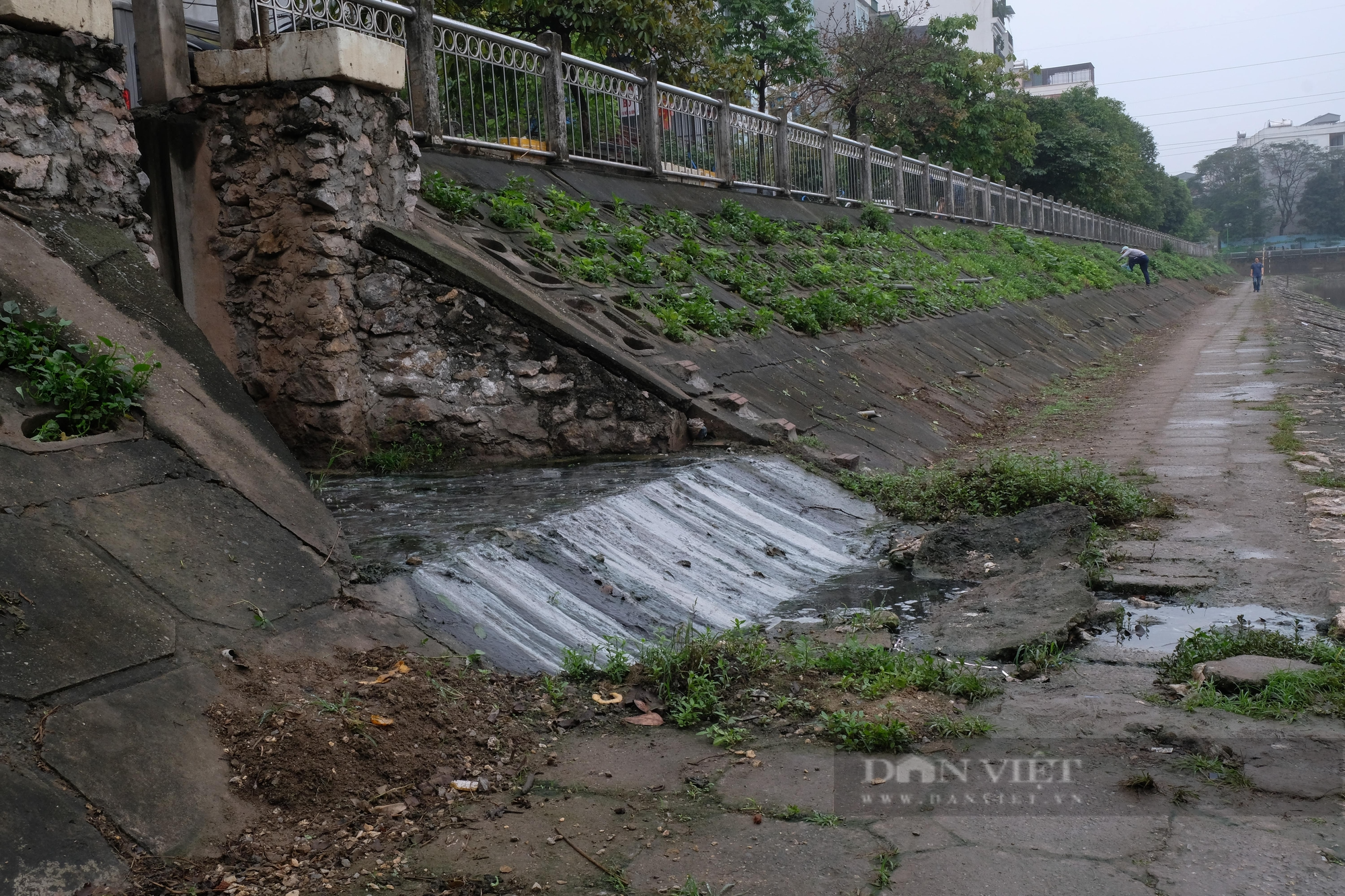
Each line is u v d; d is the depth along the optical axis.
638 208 13.48
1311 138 132.50
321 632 4.13
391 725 3.70
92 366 4.61
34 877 2.67
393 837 3.24
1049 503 8.00
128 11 9.34
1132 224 60.53
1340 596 5.81
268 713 3.54
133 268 5.77
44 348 4.73
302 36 7.56
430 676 4.09
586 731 4.13
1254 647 4.83
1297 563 6.50
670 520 6.64
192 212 8.02
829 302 13.15
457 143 11.31
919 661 4.83
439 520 5.91
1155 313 33.66
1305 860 3.02
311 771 3.38
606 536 6.01
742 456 8.30
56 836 2.79
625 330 9.43
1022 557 6.85
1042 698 4.45
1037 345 19.89
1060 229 40.28
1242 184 121.69
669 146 15.77
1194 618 5.67
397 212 8.44
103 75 6.27
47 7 5.85
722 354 10.18
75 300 5.19
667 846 3.22
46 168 5.88
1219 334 27.69
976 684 4.50
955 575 6.69
